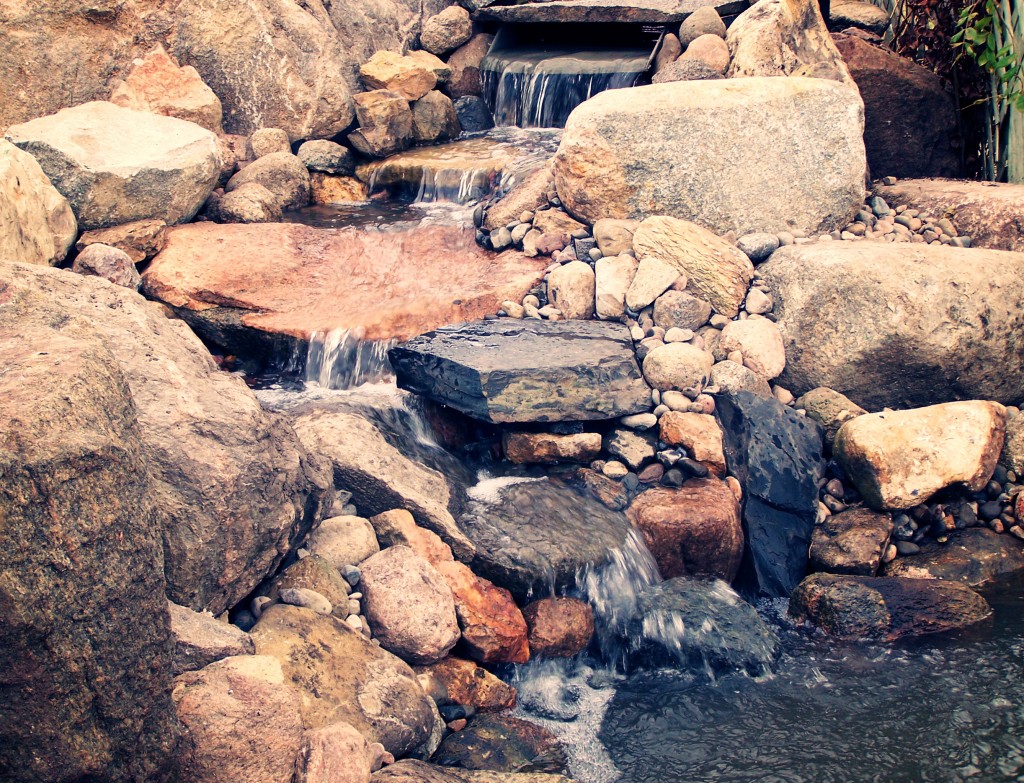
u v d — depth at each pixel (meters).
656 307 6.46
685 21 9.30
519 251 7.27
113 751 2.66
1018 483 5.86
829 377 6.26
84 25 8.17
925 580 5.21
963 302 6.05
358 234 7.53
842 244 6.73
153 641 2.80
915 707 4.39
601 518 5.35
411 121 9.62
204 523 3.83
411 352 5.86
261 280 6.83
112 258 6.39
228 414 4.17
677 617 4.93
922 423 5.73
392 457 5.27
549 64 10.05
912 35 9.29
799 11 8.70
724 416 5.99
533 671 4.79
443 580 4.57
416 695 4.05
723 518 5.36
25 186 6.09
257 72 9.23
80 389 2.71
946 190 7.67
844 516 5.71
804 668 4.75
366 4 10.38
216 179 7.80
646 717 4.46
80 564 2.54
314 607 4.15
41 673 2.45
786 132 7.20
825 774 4.01
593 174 7.13
